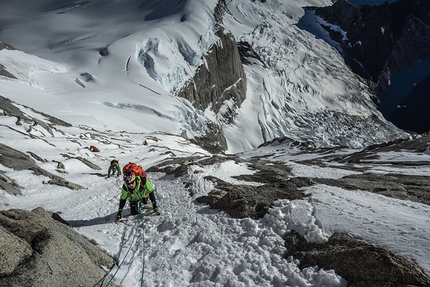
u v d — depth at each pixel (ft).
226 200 20.31
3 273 10.01
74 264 12.10
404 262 10.52
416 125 515.91
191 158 46.78
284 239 14.53
